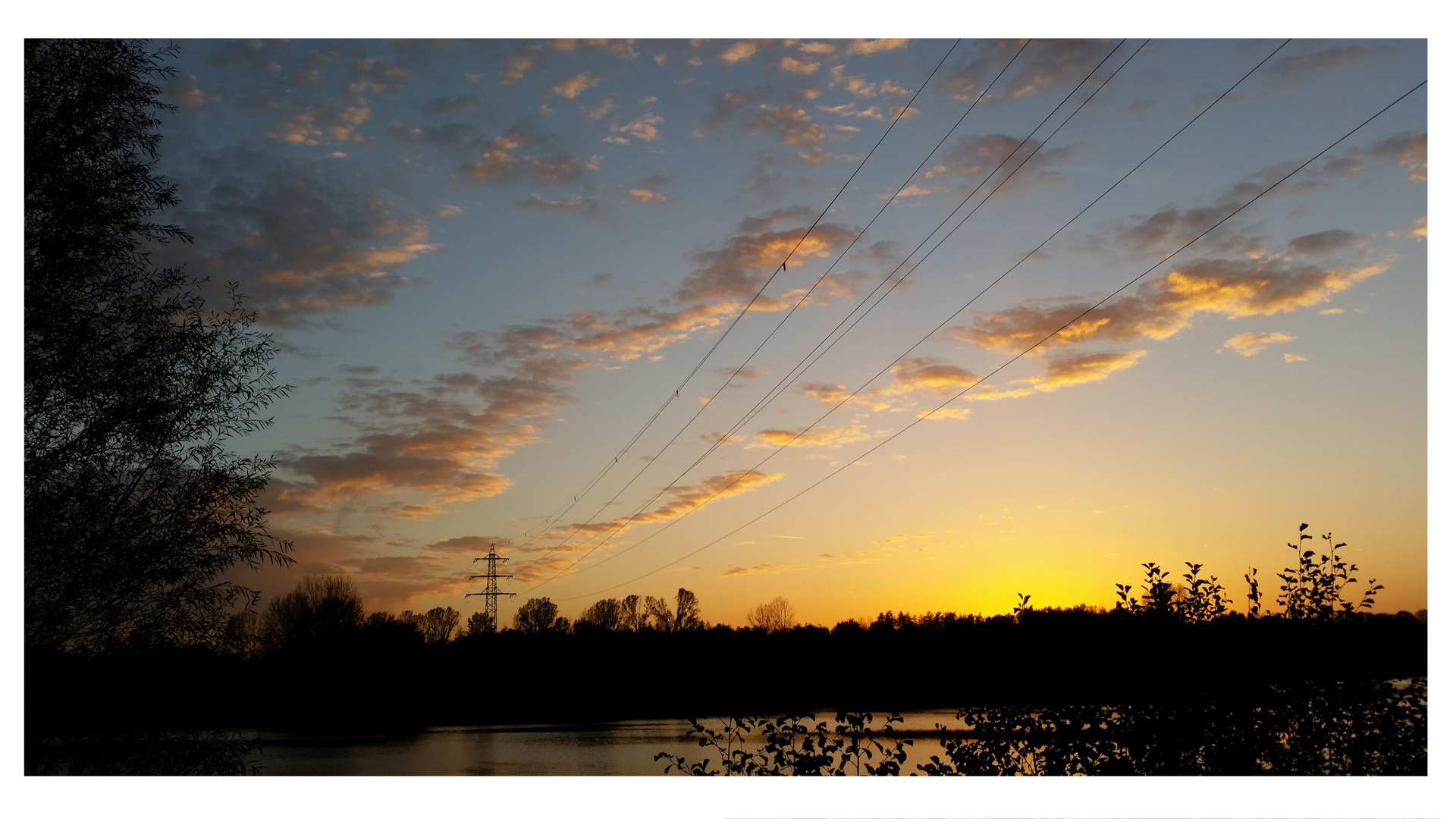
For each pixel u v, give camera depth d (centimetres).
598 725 5844
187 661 1237
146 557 1212
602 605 10900
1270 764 961
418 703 7850
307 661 6925
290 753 4372
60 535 1162
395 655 7781
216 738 1252
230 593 1282
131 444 1237
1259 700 962
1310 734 958
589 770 3391
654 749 4225
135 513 1238
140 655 1196
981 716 1066
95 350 1220
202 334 1309
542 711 7231
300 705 6756
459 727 6041
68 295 1195
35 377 1162
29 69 1197
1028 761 1046
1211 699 973
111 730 1164
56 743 1120
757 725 1180
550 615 10881
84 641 1191
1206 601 1017
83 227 1205
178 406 1263
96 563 1193
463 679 8400
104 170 1247
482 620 8781
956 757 1068
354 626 7750
